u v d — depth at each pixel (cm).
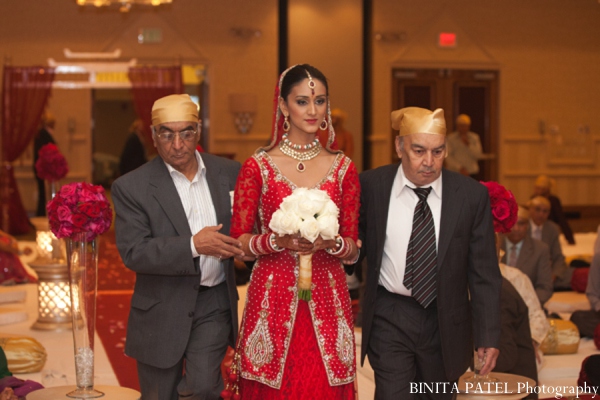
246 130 1582
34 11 1513
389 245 330
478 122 1658
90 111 1528
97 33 1530
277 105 310
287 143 311
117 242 336
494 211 395
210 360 333
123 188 338
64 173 698
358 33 1572
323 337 304
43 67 1443
